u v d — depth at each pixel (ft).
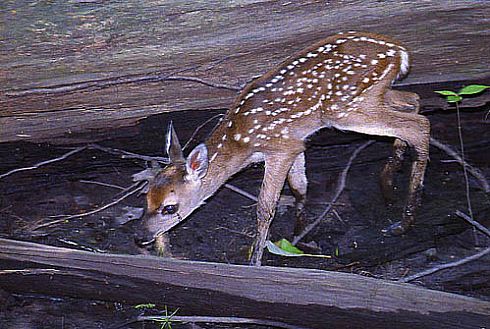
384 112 22.27
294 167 23.48
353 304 18.02
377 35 21.75
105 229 23.91
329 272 18.54
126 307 20.58
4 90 21.50
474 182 25.90
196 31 21.50
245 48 21.95
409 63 22.21
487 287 21.75
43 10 20.67
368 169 26.68
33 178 24.97
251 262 22.24
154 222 21.86
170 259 19.21
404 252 23.15
